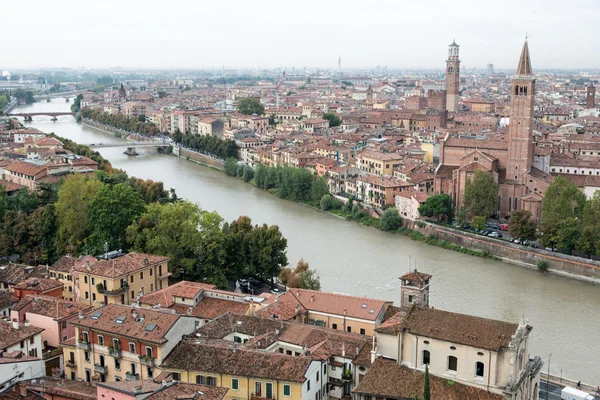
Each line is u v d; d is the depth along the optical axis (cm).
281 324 13600
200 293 15638
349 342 12725
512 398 10612
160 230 19575
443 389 10856
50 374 13400
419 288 15038
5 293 16562
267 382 11338
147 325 12462
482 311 18712
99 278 16288
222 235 19462
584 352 16200
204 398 9838
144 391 9656
